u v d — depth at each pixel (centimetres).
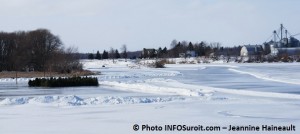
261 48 16675
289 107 2095
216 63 11800
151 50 16875
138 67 9512
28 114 1928
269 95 2755
